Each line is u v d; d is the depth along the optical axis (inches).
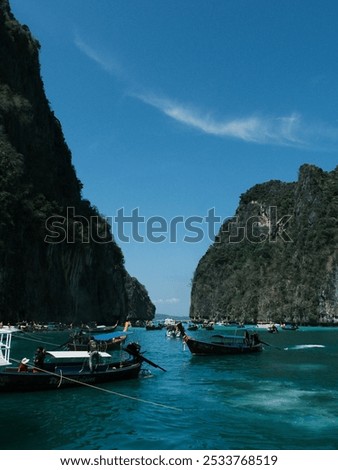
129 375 917.8
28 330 2647.6
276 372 1063.6
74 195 4475.9
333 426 581.6
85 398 736.3
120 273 5246.1
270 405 698.2
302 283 5497.1
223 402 717.3
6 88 3656.5
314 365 1205.7
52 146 4407.0
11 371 775.1
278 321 5526.6
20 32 4077.3
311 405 697.6
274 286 5944.9
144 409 667.4
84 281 4109.3
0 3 4020.7
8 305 2935.5
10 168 3139.8
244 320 6023.6
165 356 1432.1
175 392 799.7
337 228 5615.2
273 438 534.6
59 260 3698.3
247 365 1203.2
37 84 4306.1
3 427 573.0
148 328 3540.8
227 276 7529.5
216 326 4571.9
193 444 511.8
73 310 3885.3
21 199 3208.7
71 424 587.2
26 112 3782.0
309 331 3742.6
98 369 877.2
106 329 2630.4
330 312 5044.3
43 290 3427.7
